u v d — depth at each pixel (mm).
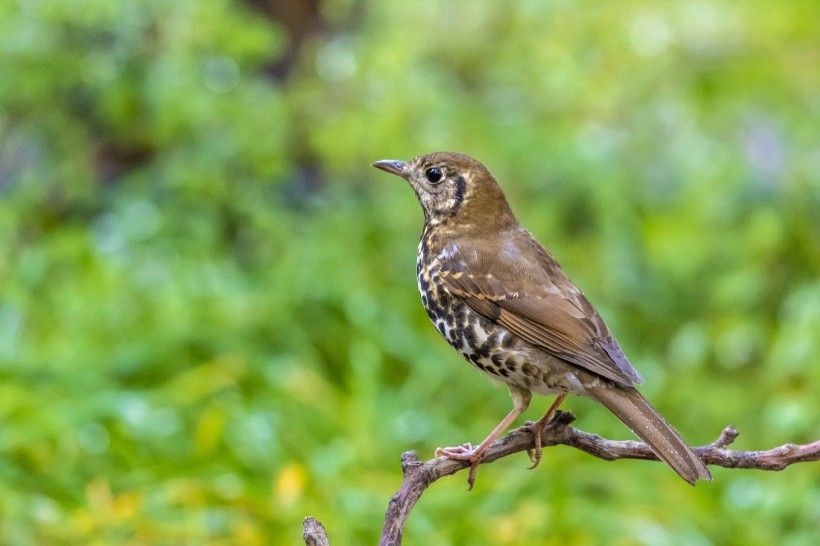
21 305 12438
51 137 14164
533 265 7770
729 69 15016
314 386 11883
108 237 13484
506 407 12484
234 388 11664
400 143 13906
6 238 13320
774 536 10727
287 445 11211
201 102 13367
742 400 12742
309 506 10203
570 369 7301
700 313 14070
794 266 14297
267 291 13070
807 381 12539
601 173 14047
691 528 10586
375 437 11422
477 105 14930
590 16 15258
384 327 12852
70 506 10250
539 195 14188
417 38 15602
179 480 10297
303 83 14586
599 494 11375
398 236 14000
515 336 7484
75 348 11875
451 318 7754
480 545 10289
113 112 13492
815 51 15414
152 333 12188
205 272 12805
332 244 13562
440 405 12398
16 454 10453
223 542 9773
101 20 13672
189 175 13562
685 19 15414
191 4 13828
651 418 6812
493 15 15875
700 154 14602
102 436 10797
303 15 15414
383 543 6090
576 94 14930
